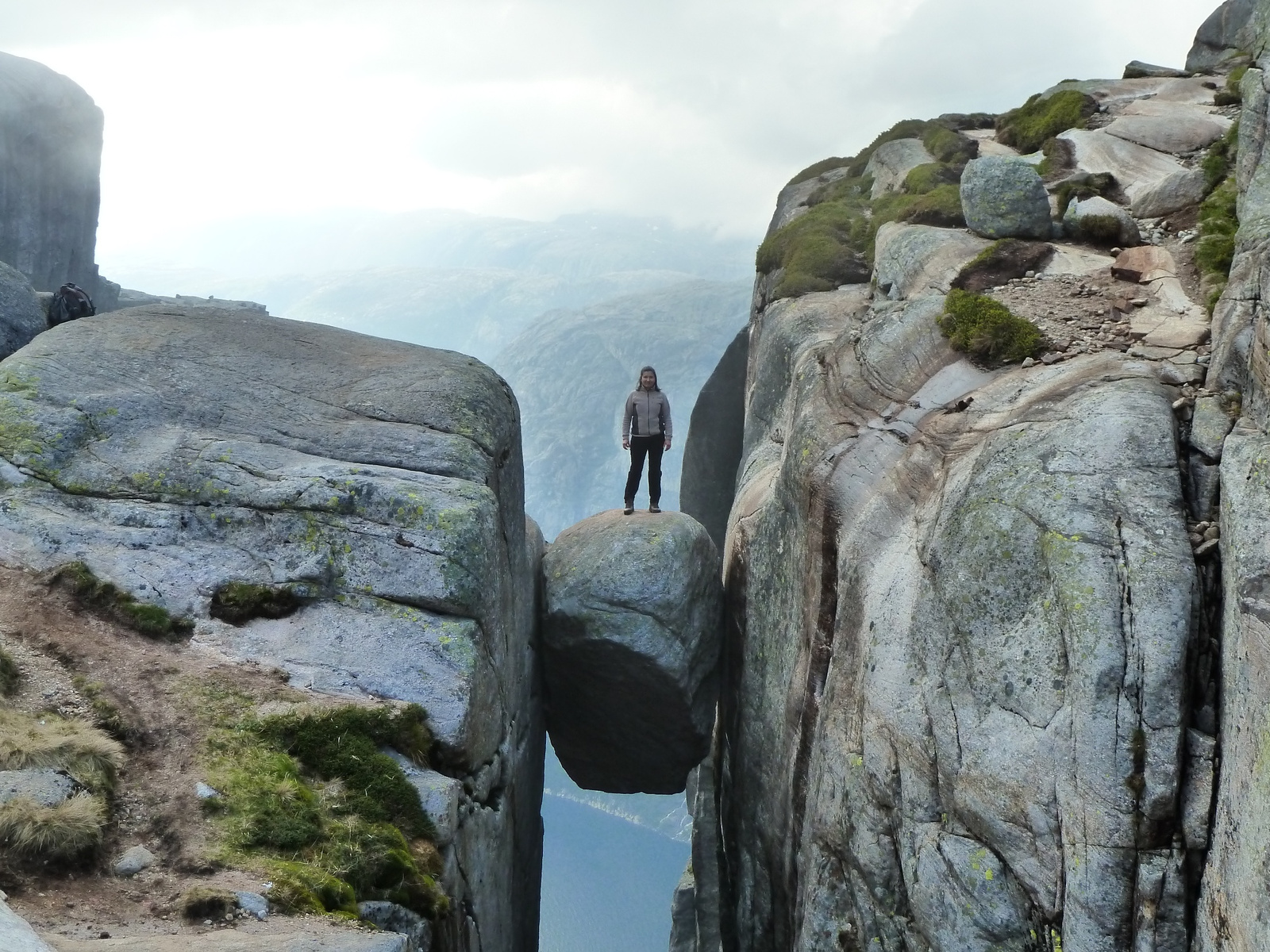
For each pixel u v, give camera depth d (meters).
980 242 22.42
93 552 13.69
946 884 12.43
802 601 17.69
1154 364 14.55
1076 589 11.72
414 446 16.09
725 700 23.58
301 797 10.97
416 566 14.41
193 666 12.59
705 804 26.66
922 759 13.07
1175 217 21.95
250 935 8.40
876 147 42.16
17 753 9.55
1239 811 9.85
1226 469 11.63
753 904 19.86
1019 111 36.66
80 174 94.38
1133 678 11.14
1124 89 34.12
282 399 16.75
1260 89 17.84
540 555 22.42
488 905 14.05
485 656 14.69
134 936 7.95
